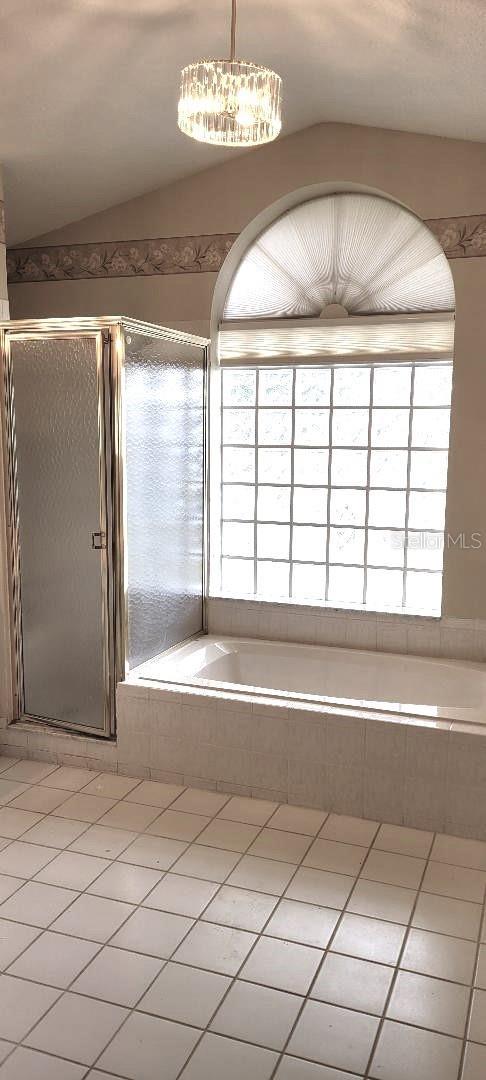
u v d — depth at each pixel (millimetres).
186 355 3744
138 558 3438
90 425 3258
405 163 3490
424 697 3619
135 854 2742
